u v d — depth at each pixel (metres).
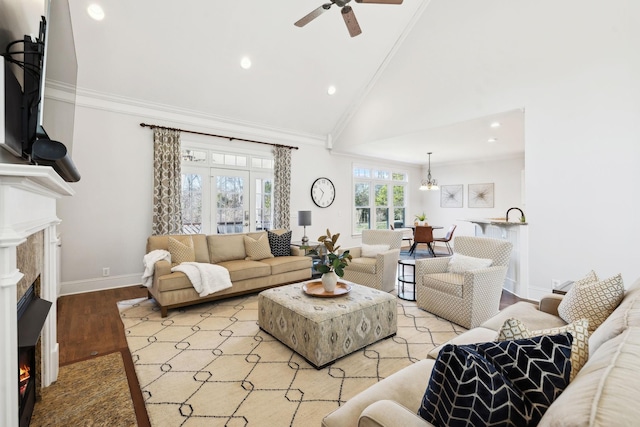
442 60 4.80
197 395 1.97
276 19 4.28
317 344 2.26
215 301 3.92
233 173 5.60
